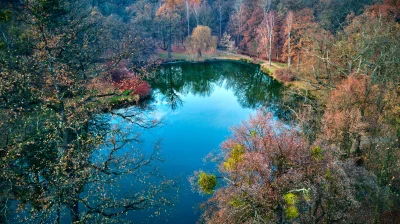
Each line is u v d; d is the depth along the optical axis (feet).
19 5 72.64
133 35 155.53
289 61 159.63
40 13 61.46
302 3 190.90
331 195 40.91
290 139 42.47
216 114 120.78
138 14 216.13
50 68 52.80
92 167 47.37
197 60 209.97
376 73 88.58
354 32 107.45
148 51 177.88
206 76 185.78
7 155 45.55
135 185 68.44
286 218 41.63
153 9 245.04
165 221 61.77
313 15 174.70
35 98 52.90
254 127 47.52
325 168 40.37
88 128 69.26
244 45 228.43
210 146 92.99
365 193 50.06
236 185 42.01
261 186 39.04
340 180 40.42
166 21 212.23
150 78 163.63
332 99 71.31
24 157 49.98
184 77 183.42
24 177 45.93
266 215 39.63
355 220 46.88
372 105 67.72
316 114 89.51
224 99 143.02
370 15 112.16
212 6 265.75
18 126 56.08
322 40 112.37
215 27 247.91
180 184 72.69
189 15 241.96
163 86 166.30
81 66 73.31
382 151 59.31
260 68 187.93
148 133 100.48
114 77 115.75
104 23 140.97
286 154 40.88
